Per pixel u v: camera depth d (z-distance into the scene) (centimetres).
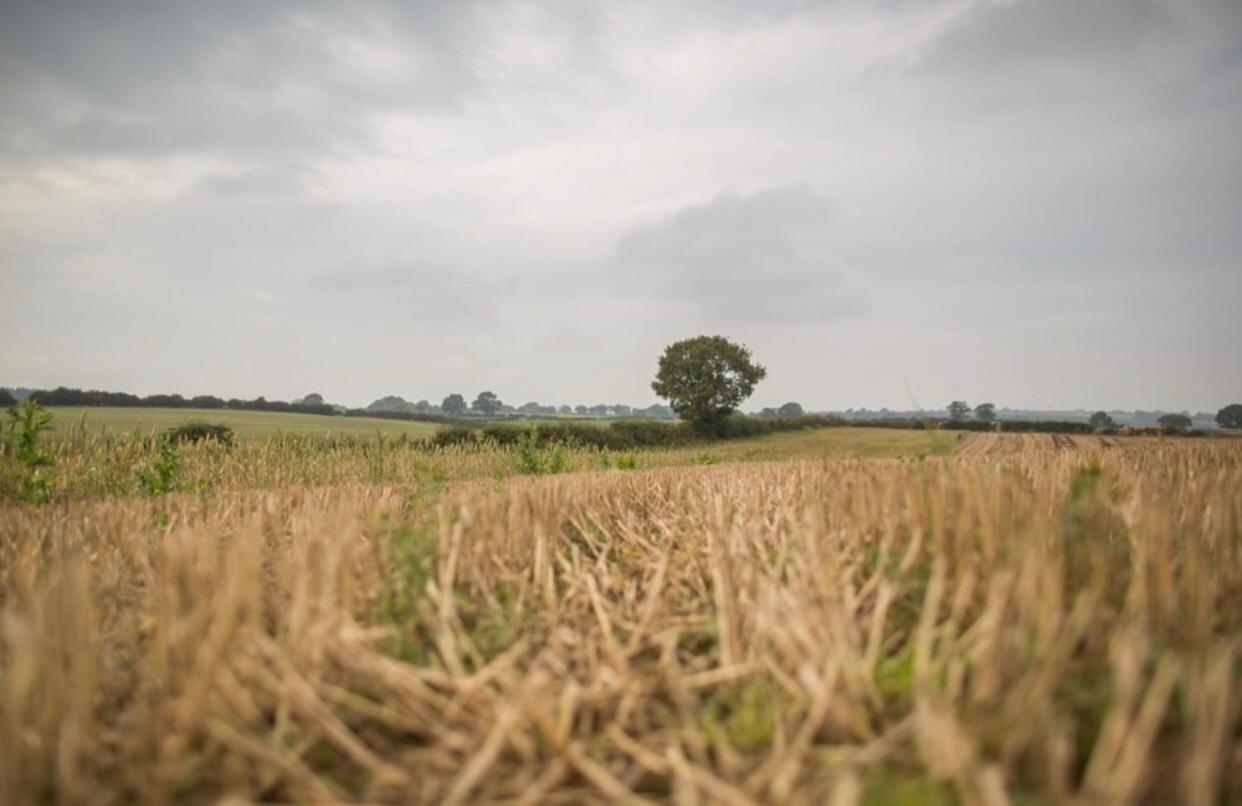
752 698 245
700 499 788
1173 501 448
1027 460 945
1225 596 309
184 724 215
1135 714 212
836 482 536
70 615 273
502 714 223
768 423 8819
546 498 577
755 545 470
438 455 2325
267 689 245
